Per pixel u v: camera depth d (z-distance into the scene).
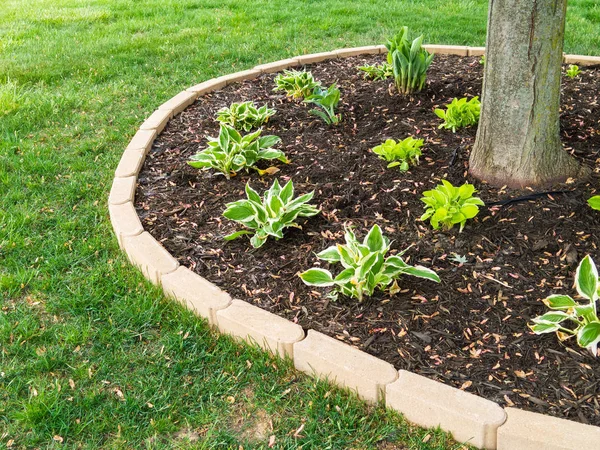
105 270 3.44
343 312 2.92
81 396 2.64
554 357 2.59
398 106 4.96
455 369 2.56
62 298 3.19
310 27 7.91
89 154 4.75
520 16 3.33
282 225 3.39
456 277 3.08
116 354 2.86
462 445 2.35
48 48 7.24
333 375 2.61
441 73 5.78
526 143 3.57
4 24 8.38
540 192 3.57
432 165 3.99
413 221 3.51
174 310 3.12
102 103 5.70
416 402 2.39
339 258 3.04
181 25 8.15
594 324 2.54
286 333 2.75
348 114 4.96
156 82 6.23
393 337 2.75
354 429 2.44
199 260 3.37
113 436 2.46
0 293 3.27
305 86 5.41
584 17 7.79
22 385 2.69
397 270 2.97
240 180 4.16
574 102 4.75
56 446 2.41
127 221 3.66
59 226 3.83
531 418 2.27
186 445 2.40
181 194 4.07
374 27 7.86
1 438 2.44
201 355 2.83
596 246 3.18
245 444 2.39
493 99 3.59
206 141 4.82
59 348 2.89
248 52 7.02
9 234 3.70
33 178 4.40
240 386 2.68
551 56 3.39
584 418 2.31
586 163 3.86
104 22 8.52
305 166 4.22
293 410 2.55
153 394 2.64
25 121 5.30
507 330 2.75
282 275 3.21
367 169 4.04
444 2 8.84
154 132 4.88
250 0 9.40
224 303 2.97
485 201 3.58
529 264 3.12
